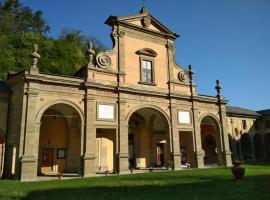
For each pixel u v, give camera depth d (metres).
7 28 50.97
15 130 21.22
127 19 27.67
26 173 19.48
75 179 19.66
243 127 42.75
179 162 27.66
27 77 20.73
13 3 57.59
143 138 32.19
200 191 12.48
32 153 20.06
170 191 12.69
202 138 40.06
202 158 29.69
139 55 27.80
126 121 25.22
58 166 26.23
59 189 14.08
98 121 23.61
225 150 31.97
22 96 20.89
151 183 16.02
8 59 40.91
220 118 32.91
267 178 16.92
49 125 26.72
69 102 22.64
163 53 29.80
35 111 20.84
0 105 22.45
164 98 28.45
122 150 24.30
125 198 11.00
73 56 52.81
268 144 45.47
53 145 26.44
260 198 10.31
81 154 22.41
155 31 29.33
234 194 11.40
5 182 17.98
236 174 17.31
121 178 19.44
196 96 30.61
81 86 23.39
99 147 27.83
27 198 11.35
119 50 26.55
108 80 25.25
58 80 22.14
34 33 49.62
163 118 28.27
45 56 47.44
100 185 15.59
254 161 39.28
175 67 30.31
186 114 29.81
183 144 35.09
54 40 54.31
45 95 21.62
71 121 26.44
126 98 25.66
